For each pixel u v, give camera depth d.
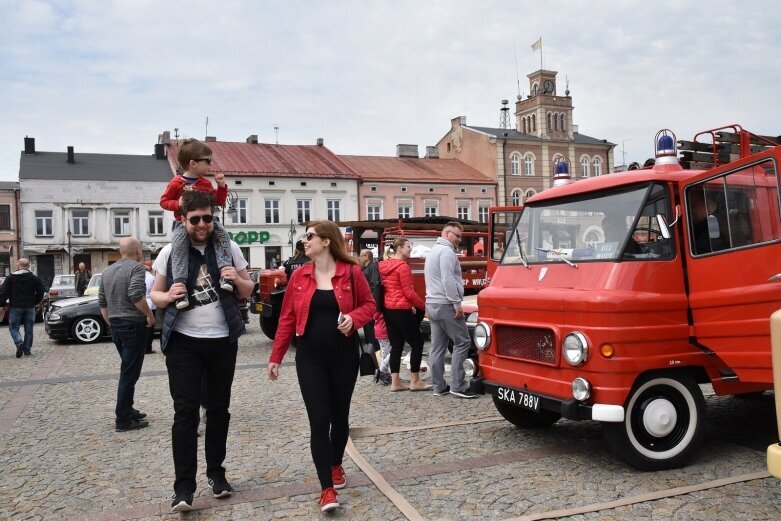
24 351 12.81
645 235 5.19
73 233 41.78
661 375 5.03
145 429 6.68
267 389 8.65
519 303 5.64
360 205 46.53
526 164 52.34
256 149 48.09
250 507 4.46
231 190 43.06
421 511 4.32
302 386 4.46
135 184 42.84
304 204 45.00
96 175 42.53
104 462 5.56
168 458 5.65
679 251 5.23
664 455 5.04
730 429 6.26
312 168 45.94
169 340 4.38
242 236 43.31
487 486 4.77
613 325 4.86
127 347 6.60
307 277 4.53
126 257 6.77
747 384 5.36
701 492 4.54
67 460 5.63
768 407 7.21
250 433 6.38
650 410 5.00
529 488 4.71
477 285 13.28
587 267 5.31
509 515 4.23
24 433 6.58
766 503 4.31
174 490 4.42
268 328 13.42
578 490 4.65
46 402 8.12
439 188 48.94
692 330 5.13
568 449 5.66
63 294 23.45
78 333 14.73
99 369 10.78
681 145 5.96
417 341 8.38
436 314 7.79
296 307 4.50
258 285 13.77
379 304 8.36
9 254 40.81
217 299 4.50
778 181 4.41
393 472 5.11
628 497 4.46
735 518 4.09
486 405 7.46
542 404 5.28
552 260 5.73
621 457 4.99
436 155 57.34
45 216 41.28
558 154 53.50
